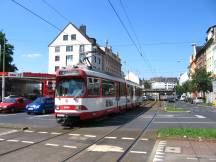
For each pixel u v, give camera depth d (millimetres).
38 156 10875
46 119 26328
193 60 133125
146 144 13438
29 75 52781
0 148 12344
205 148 12516
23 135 16141
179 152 11727
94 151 11859
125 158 10711
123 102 32250
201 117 28562
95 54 91000
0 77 53719
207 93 80312
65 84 21125
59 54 90938
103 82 24266
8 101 35875
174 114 32750
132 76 138500
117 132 17359
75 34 89875
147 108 46688
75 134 16531
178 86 143500
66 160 10281
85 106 20844
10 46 77688
